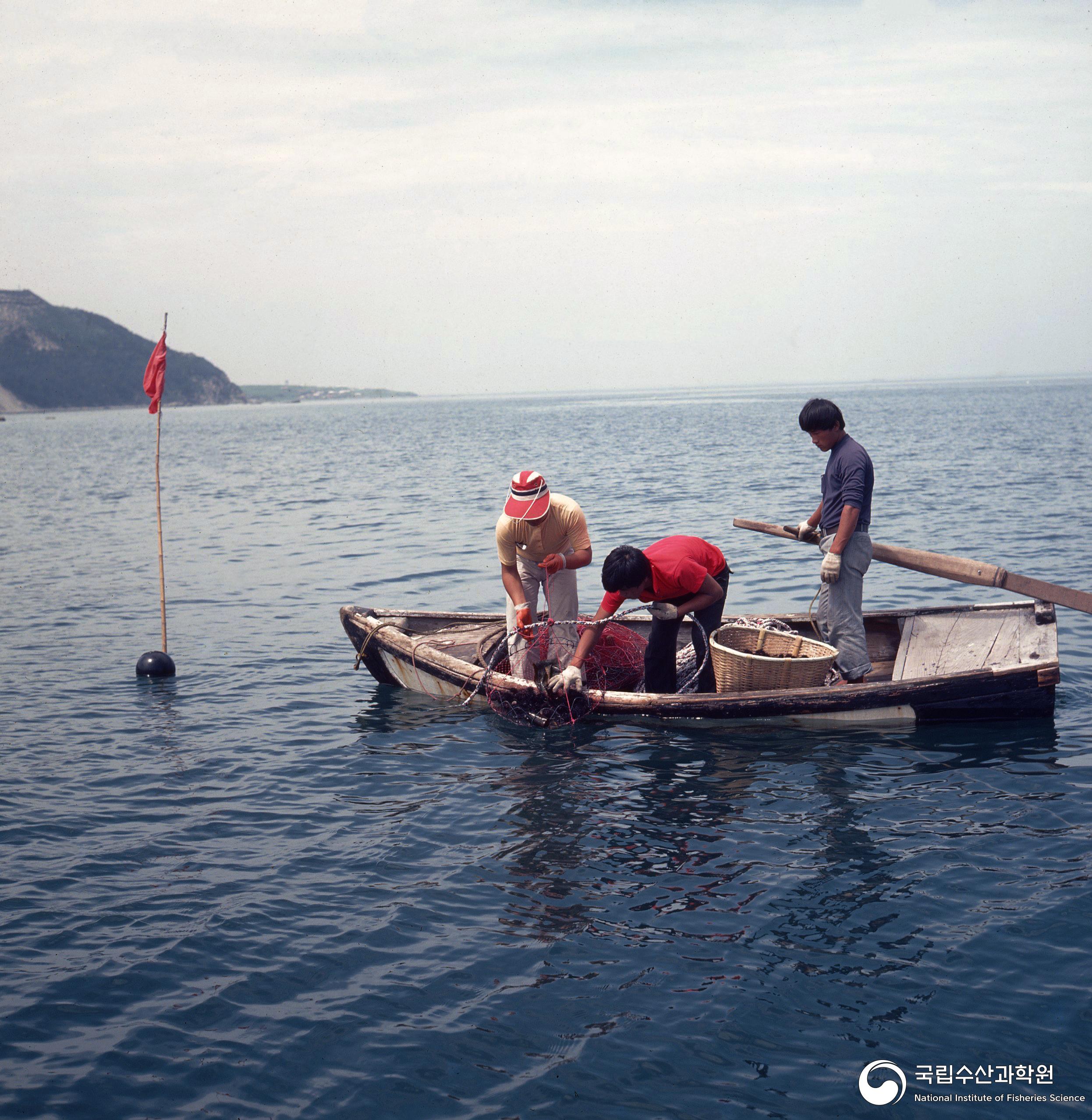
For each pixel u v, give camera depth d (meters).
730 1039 3.86
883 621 8.77
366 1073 3.74
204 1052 3.88
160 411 9.83
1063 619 10.59
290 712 8.44
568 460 40.62
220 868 5.46
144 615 12.47
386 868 5.43
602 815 6.07
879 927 4.62
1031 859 5.22
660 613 7.72
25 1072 3.77
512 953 4.52
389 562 16.06
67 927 4.83
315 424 119.81
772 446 46.12
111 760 7.24
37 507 27.55
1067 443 38.09
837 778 6.55
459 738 7.71
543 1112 3.50
